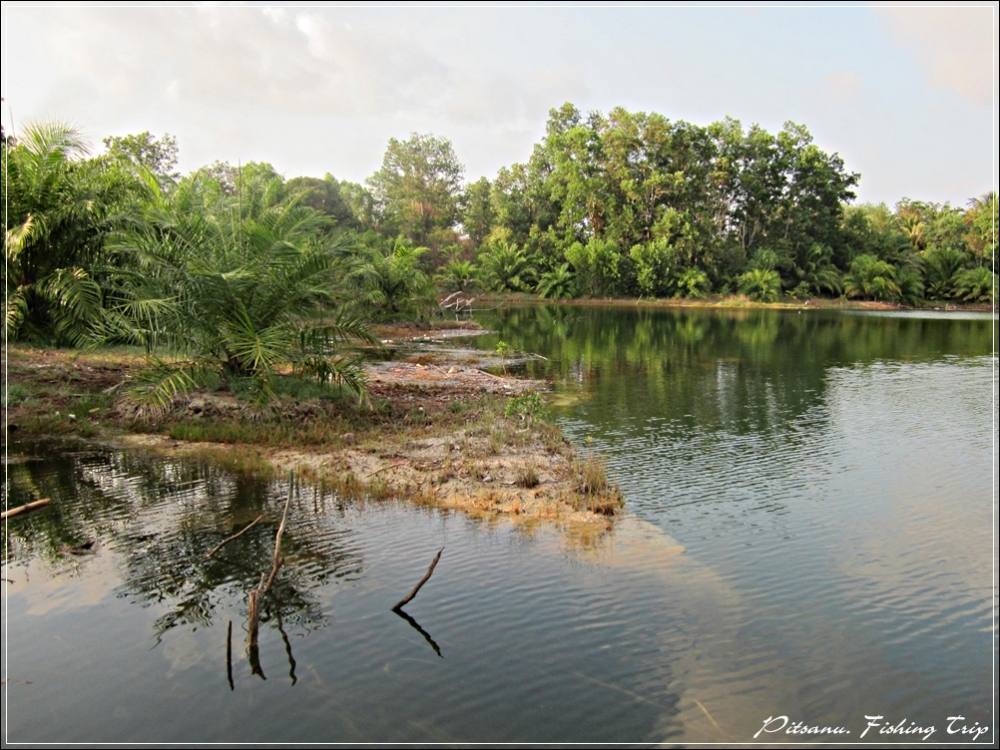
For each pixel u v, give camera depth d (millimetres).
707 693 5301
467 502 9289
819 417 15586
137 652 5711
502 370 21938
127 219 15305
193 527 8273
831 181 71750
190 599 6582
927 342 33219
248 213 15898
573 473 10477
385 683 5344
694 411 16062
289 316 14445
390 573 7184
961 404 17266
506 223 75500
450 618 6301
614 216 68875
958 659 5812
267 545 7793
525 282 70062
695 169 69000
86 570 7133
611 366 23516
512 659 5691
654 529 8617
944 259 71688
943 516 9258
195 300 13516
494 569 7328
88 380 15562
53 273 17031
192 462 10812
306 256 14164
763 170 70938
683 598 6789
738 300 65000
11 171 17281
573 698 5207
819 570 7516
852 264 68688
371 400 14836
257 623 5977
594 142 69188
